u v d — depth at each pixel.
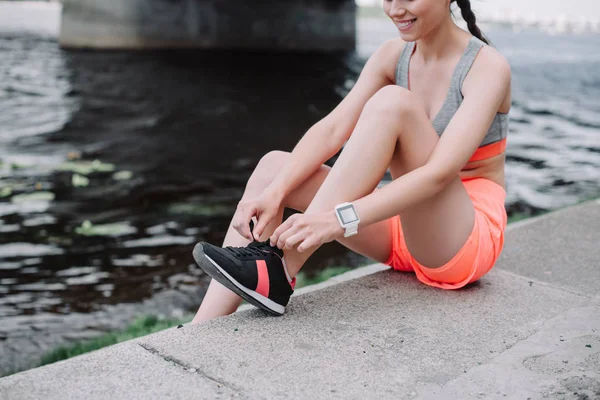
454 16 2.15
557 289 2.30
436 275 2.18
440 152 1.87
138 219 6.36
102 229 5.98
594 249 2.78
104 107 14.20
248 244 2.02
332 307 2.06
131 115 13.49
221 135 11.99
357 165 1.82
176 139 11.33
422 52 2.15
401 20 1.97
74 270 4.92
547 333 1.91
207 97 16.44
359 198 1.84
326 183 1.85
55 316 4.06
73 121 12.39
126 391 1.53
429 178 1.84
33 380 1.57
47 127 11.62
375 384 1.59
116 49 24.14
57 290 4.52
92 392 1.52
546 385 1.61
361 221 1.78
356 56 26.97
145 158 9.56
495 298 2.18
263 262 1.85
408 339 1.84
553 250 2.77
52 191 7.28
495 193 2.18
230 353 1.72
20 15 50.28
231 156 10.12
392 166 1.99
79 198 7.07
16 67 19.27
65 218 6.29
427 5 1.92
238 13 25.50
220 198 7.36
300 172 2.07
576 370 1.69
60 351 3.35
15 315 4.05
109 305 4.25
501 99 2.00
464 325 1.95
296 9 26.67
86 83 17.28
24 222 6.10
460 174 2.21
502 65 2.01
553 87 21.17
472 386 1.60
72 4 24.25
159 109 14.41
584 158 9.70
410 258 2.26
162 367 1.64
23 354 3.48
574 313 2.07
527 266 2.57
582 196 7.30
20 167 8.40
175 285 4.64
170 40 24.64
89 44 24.28
